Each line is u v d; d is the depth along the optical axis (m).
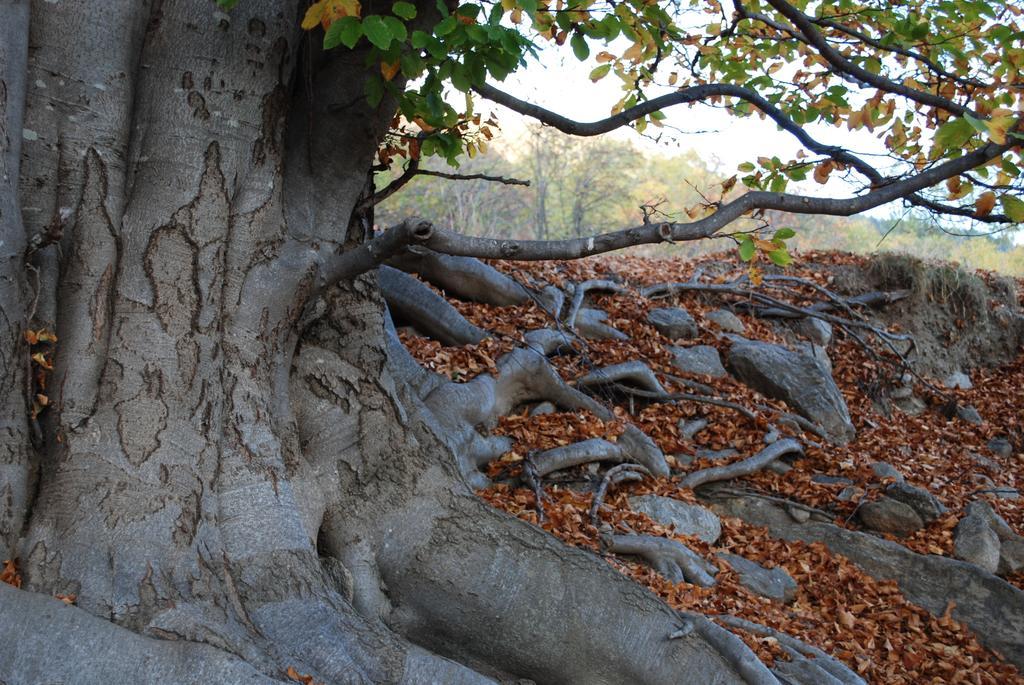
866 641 7.40
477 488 7.91
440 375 8.56
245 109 4.57
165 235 4.41
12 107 4.09
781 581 8.11
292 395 5.02
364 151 4.95
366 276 5.41
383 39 3.79
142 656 3.57
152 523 4.05
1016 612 8.14
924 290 15.52
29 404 4.14
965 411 14.02
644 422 10.12
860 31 7.17
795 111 7.11
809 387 11.52
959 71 6.55
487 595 4.97
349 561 4.88
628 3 6.33
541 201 35.78
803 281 14.69
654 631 5.04
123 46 4.48
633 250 32.69
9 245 4.03
